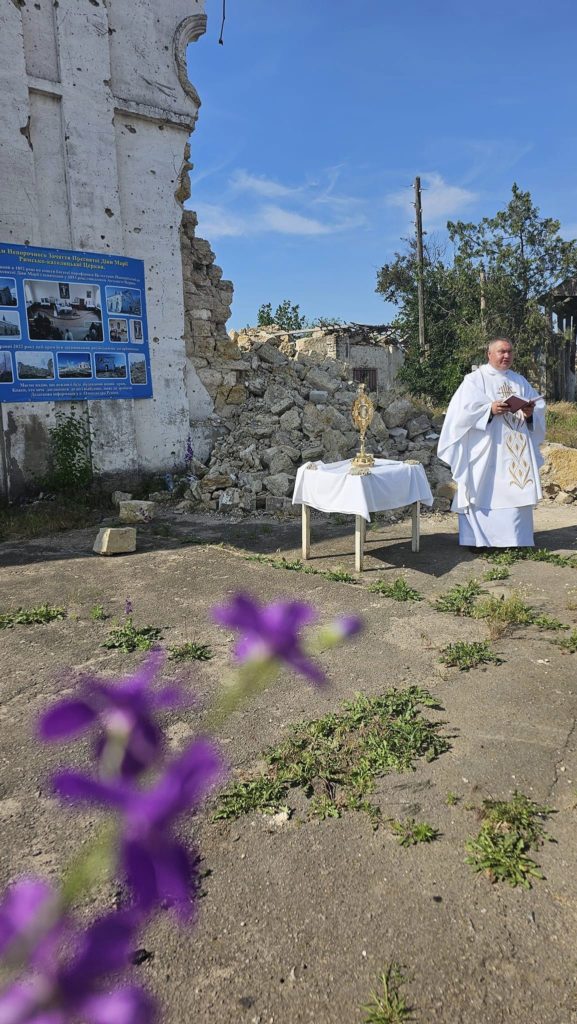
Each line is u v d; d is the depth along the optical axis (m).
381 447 9.94
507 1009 1.66
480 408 5.98
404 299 25.83
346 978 1.75
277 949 1.85
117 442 9.91
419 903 2.01
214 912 1.98
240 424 11.00
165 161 10.26
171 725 3.09
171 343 10.49
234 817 2.44
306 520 6.23
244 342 15.15
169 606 4.93
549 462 8.81
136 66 9.77
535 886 2.08
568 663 3.75
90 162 9.35
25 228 8.86
